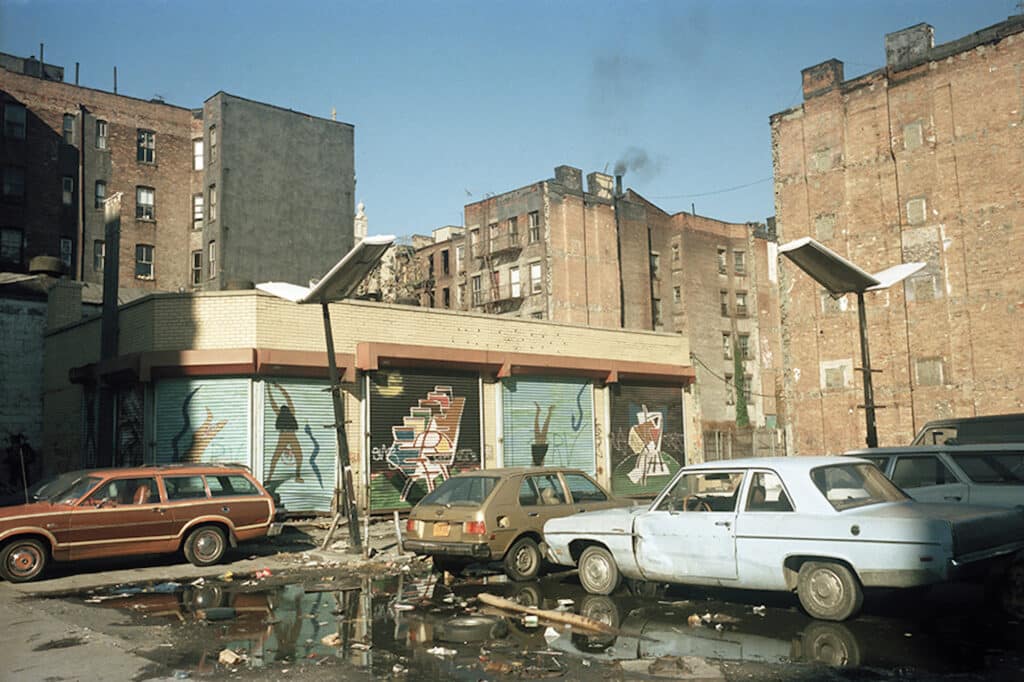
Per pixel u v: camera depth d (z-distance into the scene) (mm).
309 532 18250
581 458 25734
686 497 9148
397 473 21422
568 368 25281
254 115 47938
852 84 40594
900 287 37844
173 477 13227
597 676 6242
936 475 10156
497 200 56219
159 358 19297
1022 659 6398
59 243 47188
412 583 11344
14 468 25797
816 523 7809
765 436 51688
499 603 9125
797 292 41812
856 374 39094
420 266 60562
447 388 22797
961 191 36312
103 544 12258
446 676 6367
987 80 35938
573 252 53062
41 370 26938
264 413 19562
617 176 58125
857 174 39938
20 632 8242
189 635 8000
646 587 10078
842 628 7559
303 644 7551
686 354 29750
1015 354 34156
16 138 46344
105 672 6633
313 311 20641
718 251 62875
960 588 9609
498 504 11164
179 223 50750
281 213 48156
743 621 8047
